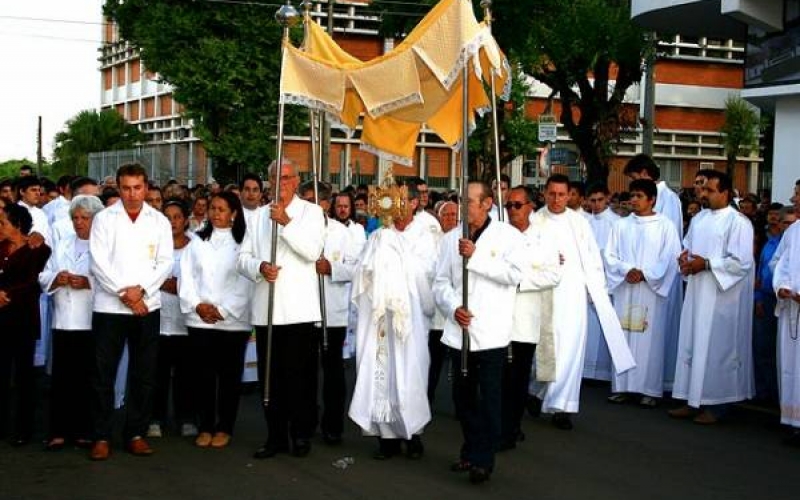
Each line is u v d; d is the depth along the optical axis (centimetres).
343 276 845
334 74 827
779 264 927
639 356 1072
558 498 702
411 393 783
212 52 2244
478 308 725
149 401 814
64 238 863
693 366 986
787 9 1558
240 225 845
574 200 1086
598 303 982
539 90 4047
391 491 711
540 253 803
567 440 894
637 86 4191
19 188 1135
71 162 5169
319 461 796
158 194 1067
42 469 762
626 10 2391
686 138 4341
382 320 794
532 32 2048
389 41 3725
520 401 848
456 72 755
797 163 1584
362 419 793
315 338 825
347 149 3409
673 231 1081
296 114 2397
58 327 827
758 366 1106
